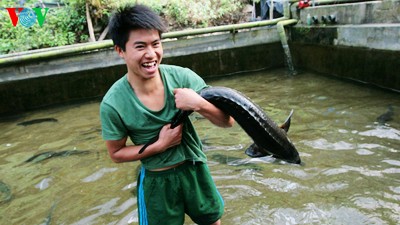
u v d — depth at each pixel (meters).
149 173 2.08
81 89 7.39
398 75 5.52
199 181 2.16
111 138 1.93
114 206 3.21
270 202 3.05
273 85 6.80
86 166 4.09
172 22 10.85
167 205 2.10
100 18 10.23
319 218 2.77
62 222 3.03
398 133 4.10
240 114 2.02
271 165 3.70
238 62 8.24
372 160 3.57
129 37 1.71
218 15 11.32
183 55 7.75
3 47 9.52
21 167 4.23
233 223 2.81
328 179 3.31
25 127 5.80
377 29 5.64
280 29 7.88
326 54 7.14
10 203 3.43
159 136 1.92
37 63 6.88
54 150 4.64
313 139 4.16
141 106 1.90
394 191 3.02
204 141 4.44
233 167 3.72
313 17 7.31
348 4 6.36
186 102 1.83
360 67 6.32
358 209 2.83
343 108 5.08
